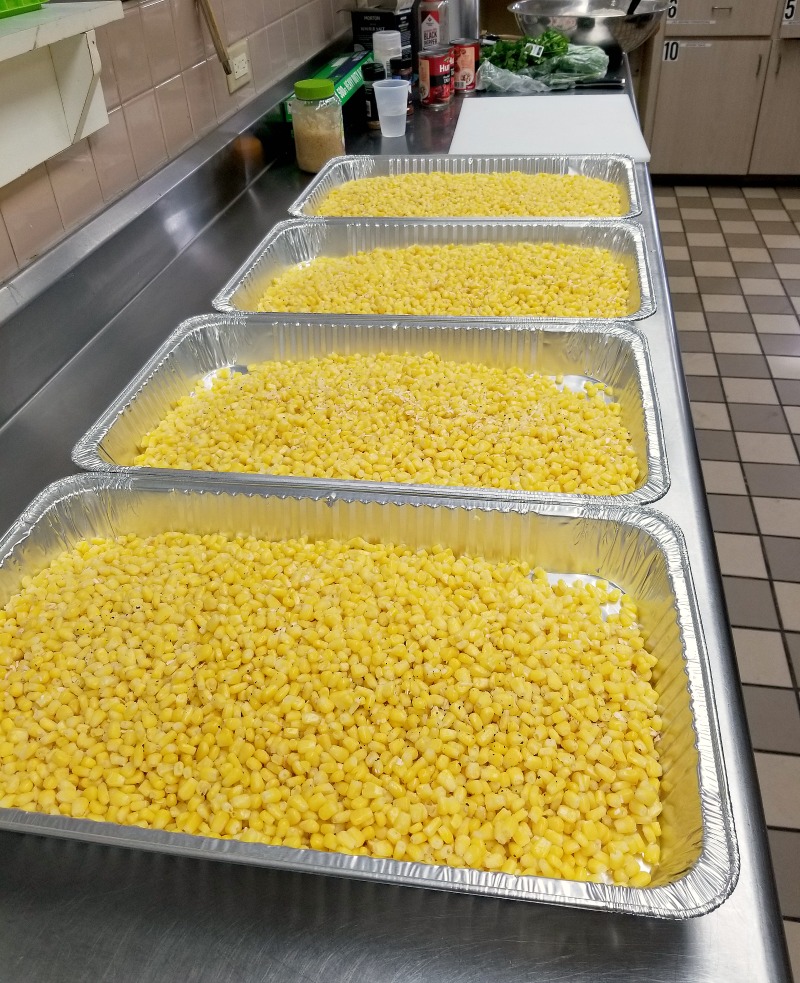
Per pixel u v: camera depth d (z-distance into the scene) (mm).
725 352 3160
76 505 1183
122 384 1447
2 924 715
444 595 1085
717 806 732
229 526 1208
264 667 964
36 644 1010
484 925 690
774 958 663
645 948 670
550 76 2986
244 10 2195
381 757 875
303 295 1766
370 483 1166
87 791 851
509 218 1926
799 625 2107
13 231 1410
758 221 4180
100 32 1589
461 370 1511
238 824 814
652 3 3100
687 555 1019
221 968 674
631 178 2145
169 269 1829
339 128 2332
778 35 4004
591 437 1332
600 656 992
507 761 865
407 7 2805
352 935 688
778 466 2621
